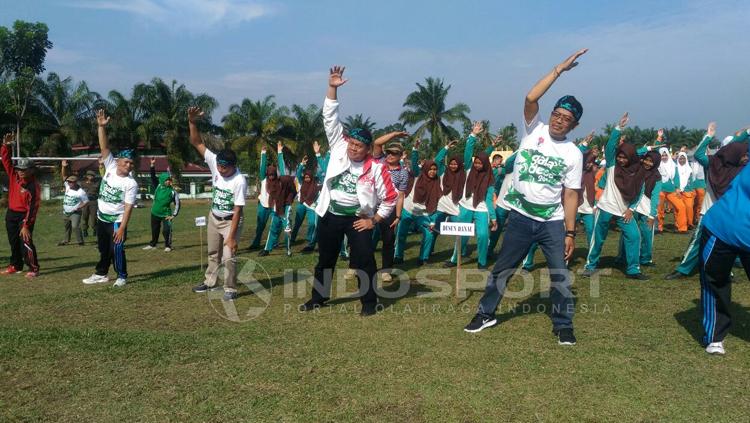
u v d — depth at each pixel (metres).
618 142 7.70
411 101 51.06
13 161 8.53
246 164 48.69
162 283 7.55
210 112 46.12
